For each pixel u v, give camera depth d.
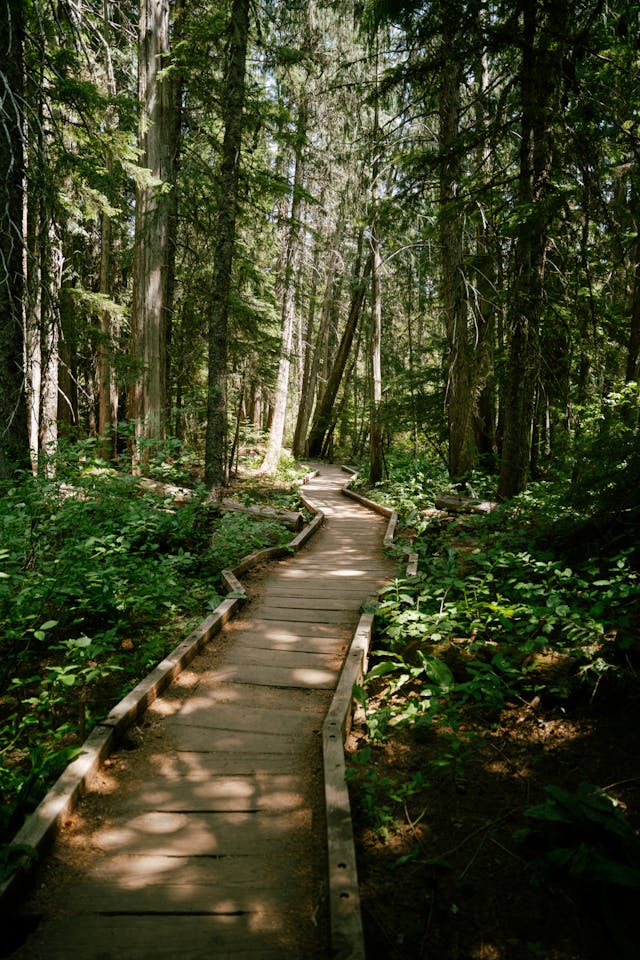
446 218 8.93
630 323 12.38
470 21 7.09
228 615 5.96
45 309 9.34
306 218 24.89
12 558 5.67
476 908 2.51
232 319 15.62
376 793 3.31
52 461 7.11
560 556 6.04
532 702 4.10
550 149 7.64
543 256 8.61
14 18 7.29
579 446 6.05
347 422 35.66
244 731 3.89
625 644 4.03
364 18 8.76
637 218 8.55
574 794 3.14
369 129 18.08
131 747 3.65
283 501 14.55
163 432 13.20
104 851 2.77
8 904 2.37
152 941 2.27
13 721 4.24
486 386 12.91
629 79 7.88
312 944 2.28
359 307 26.70
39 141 7.77
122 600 6.09
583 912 2.47
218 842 2.85
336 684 4.59
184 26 13.34
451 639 4.94
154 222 13.20
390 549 9.03
